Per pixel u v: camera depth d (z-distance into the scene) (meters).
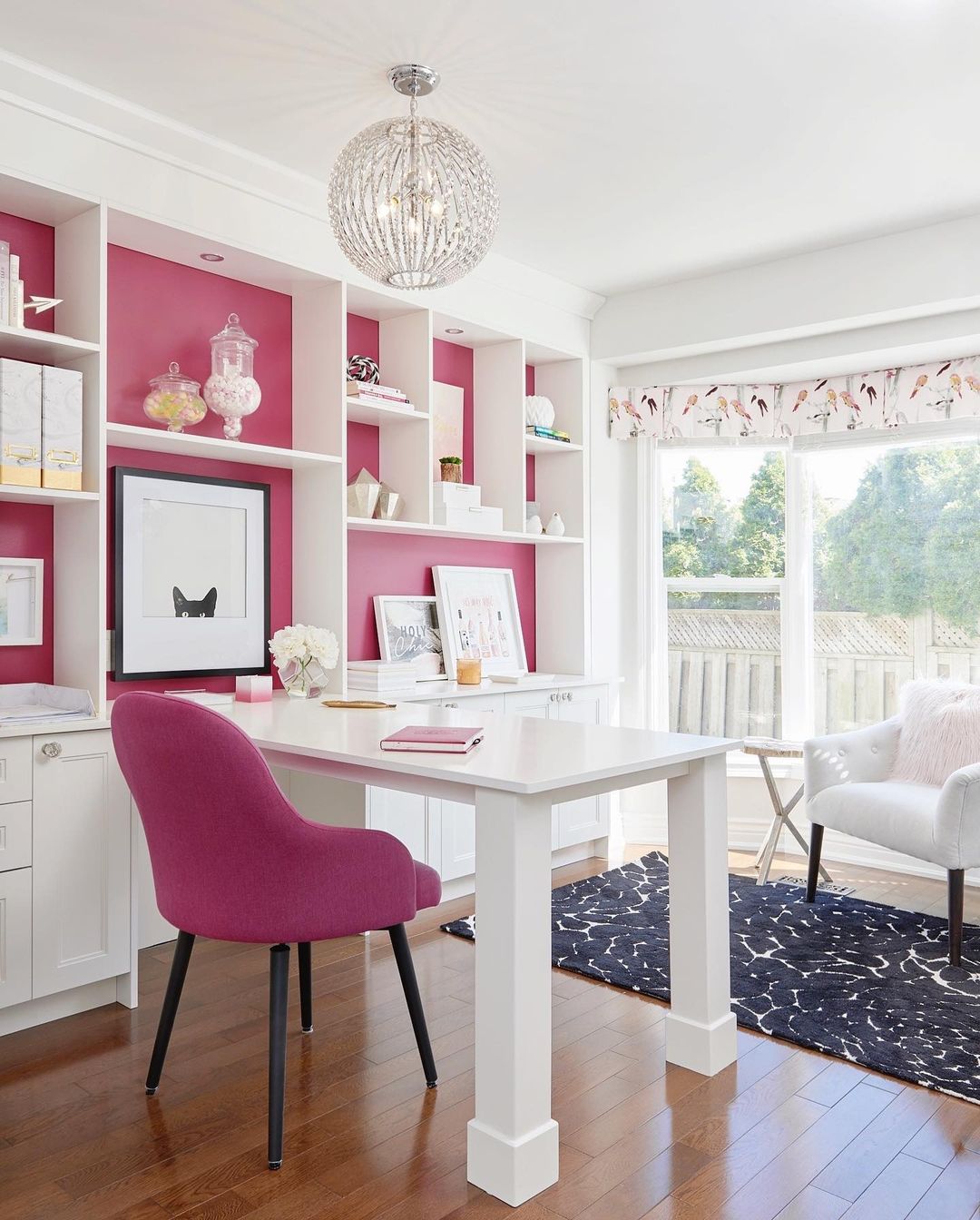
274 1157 1.96
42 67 2.63
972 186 3.42
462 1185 1.92
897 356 4.19
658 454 4.93
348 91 2.77
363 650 4.07
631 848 4.74
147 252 3.29
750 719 4.81
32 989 2.57
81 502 2.88
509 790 1.87
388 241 2.50
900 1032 2.60
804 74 2.68
